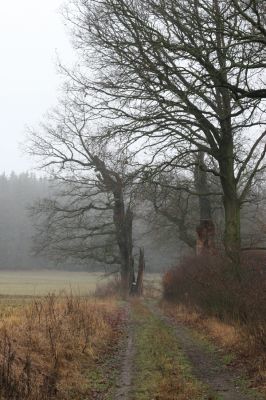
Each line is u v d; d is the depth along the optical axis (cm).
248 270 1498
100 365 1118
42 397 792
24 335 1097
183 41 1265
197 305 1945
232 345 1264
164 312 2452
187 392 879
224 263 1689
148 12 1420
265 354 1060
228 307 1549
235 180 1864
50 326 1218
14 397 759
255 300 1237
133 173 1748
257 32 1144
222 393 879
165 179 1841
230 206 1864
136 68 1506
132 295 3934
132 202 1798
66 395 858
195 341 1459
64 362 1044
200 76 1230
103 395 880
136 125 1708
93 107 1838
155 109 1688
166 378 975
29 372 852
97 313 1762
